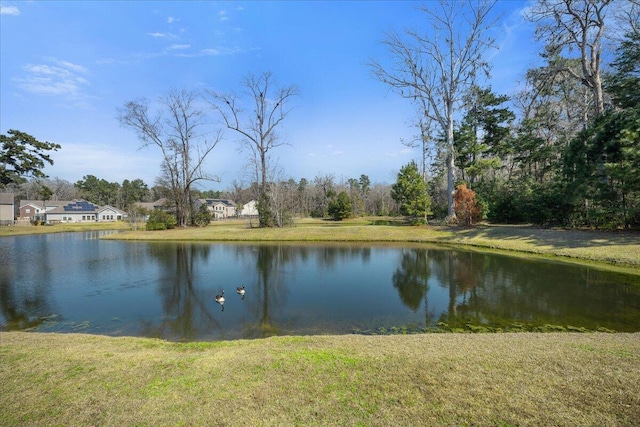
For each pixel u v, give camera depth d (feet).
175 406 10.99
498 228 73.72
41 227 138.62
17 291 37.68
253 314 29.04
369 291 36.19
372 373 12.82
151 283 41.16
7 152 122.42
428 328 24.99
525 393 11.07
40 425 10.19
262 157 108.78
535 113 107.14
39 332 25.31
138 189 323.57
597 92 65.10
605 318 26.22
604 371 12.53
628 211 54.24
